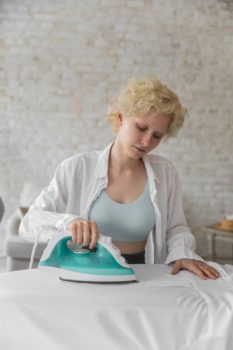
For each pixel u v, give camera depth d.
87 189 1.67
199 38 5.07
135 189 1.69
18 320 1.23
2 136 5.08
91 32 5.03
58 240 1.38
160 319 1.24
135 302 1.26
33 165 5.12
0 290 1.28
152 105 1.47
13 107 5.06
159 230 1.72
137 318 1.24
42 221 1.50
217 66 5.10
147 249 1.75
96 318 1.23
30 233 1.54
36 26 4.99
